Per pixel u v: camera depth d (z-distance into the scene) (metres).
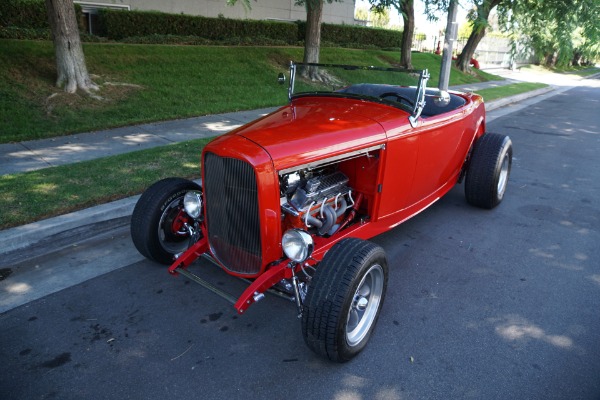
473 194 5.38
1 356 2.90
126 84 9.91
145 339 3.10
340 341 2.73
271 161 2.87
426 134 4.12
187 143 7.14
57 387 2.67
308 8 10.89
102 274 3.87
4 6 11.88
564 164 7.69
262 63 13.43
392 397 2.67
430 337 3.20
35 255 4.12
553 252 4.50
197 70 11.73
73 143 7.09
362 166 3.74
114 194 4.99
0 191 4.93
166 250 3.91
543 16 17.45
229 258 3.26
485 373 2.87
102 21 14.06
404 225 5.05
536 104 15.60
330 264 2.75
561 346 3.13
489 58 34.09
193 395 2.64
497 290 3.80
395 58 19.55
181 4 17.30
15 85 8.62
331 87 4.48
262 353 3.00
